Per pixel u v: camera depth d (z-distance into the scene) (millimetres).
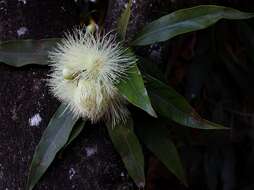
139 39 291
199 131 412
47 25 320
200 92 450
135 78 264
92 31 300
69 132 289
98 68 271
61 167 294
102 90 272
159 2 326
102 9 362
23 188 289
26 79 306
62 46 294
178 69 448
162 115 287
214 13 283
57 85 284
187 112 281
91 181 294
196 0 378
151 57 316
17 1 322
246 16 280
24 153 295
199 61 444
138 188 303
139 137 297
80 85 271
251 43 450
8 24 315
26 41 298
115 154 300
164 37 287
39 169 286
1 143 297
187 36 445
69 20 330
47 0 330
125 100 281
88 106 274
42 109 302
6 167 293
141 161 287
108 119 288
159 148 296
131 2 297
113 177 297
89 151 298
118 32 285
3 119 301
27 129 299
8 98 303
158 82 284
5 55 297
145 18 317
